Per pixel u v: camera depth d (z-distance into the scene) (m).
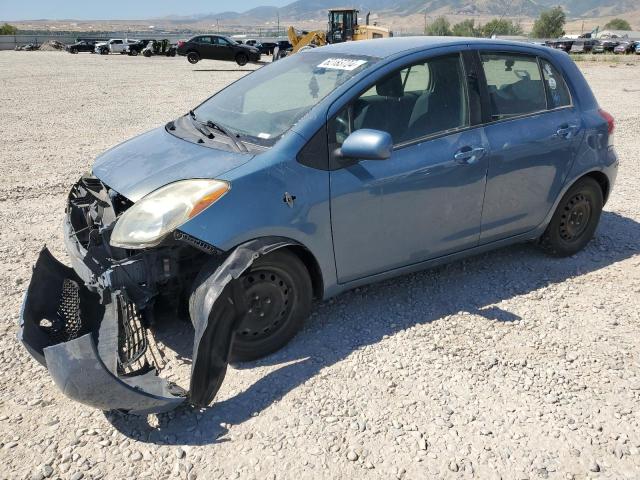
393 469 2.73
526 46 4.57
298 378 3.38
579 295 4.40
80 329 3.38
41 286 3.42
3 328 3.90
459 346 3.71
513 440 2.93
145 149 3.84
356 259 3.78
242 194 3.24
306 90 3.87
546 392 3.29
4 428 2.98
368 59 3.93
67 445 2.87
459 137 4.03
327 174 3.51
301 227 3.42
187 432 2.96
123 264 3.12
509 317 4.07
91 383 2.72
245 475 2.69
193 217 3.10
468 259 5.00
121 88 18.56
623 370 3.49
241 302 3.11
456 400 3.21
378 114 3.76
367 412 3.11
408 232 3.93
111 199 3.49
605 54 50.78
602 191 5.06
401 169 3.75
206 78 22.77
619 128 10.94
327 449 2.85
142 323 3.35
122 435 2.94
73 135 10.53
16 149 9.28
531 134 4.35
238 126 3.83
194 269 3.40
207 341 2.98
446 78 4.07
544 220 4.70
